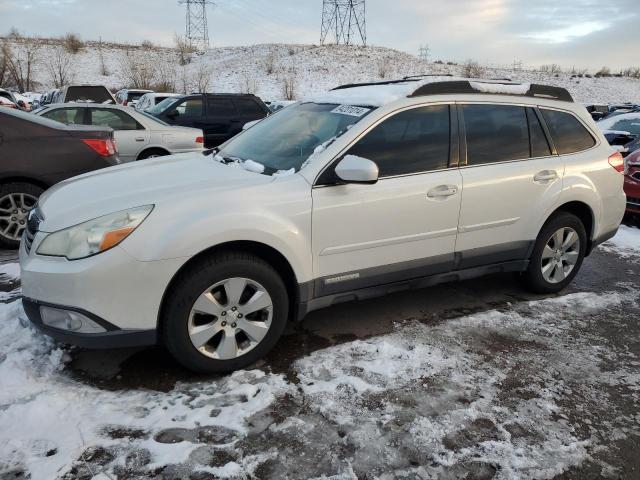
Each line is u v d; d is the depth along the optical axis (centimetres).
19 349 307
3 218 500
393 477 226
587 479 230
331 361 316
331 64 4894
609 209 444
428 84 356
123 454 231
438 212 350
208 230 273
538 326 377
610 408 282
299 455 236
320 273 319
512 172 380
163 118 1082
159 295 270
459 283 460
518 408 277
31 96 2908
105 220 268
